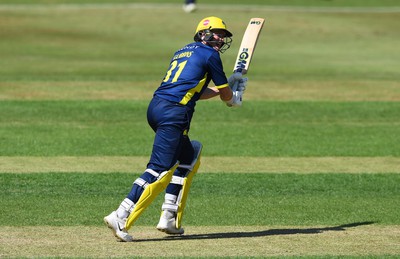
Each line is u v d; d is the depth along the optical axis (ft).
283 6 462.19
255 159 145.18
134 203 88.12
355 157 148.25
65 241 88.38
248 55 96.07
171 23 393.50
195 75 89.45
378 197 116.06
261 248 86.43
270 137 166.50
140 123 178.91
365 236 92.99
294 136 167.94
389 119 188.85
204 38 92.22
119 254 82.99
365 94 219.20
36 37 345.51
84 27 378.94
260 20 97.50
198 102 202.08
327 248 86.89
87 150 150.20
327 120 186.60
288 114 192.24
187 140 91.56
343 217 103.24
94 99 203.82
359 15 433.48
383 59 301.22
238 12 430.20
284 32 376.07
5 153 145.59
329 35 371.35
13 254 82.48
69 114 186.09
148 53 308.19
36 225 95.91
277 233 94.07
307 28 387.75
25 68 259.39
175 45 334.24
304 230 95.91
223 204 109.91
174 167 89.35
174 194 91.71
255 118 187.42
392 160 145.89
